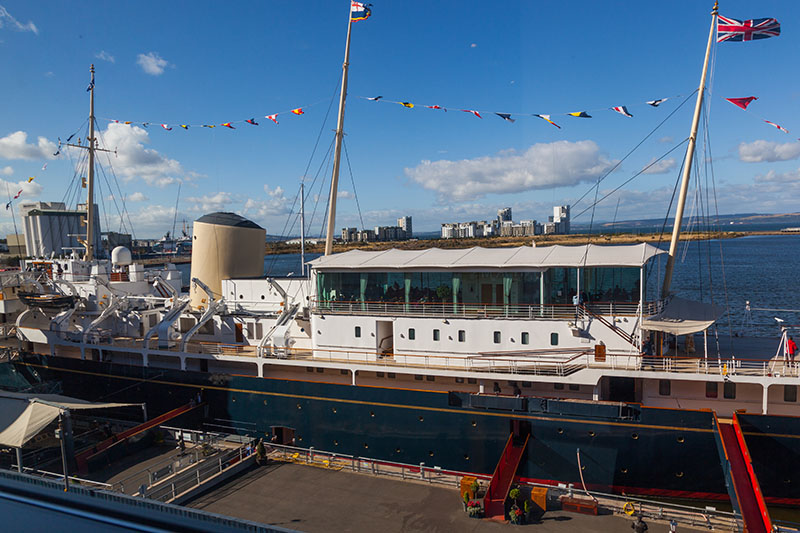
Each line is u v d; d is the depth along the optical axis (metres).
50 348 32.62
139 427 25.27
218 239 31.22
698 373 19.67
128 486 21.28
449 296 23.19
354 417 23.14
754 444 18.28
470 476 21.53
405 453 22.50
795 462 18.02
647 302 21.41
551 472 20.72
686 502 19.44
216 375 25.84
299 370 25.95
